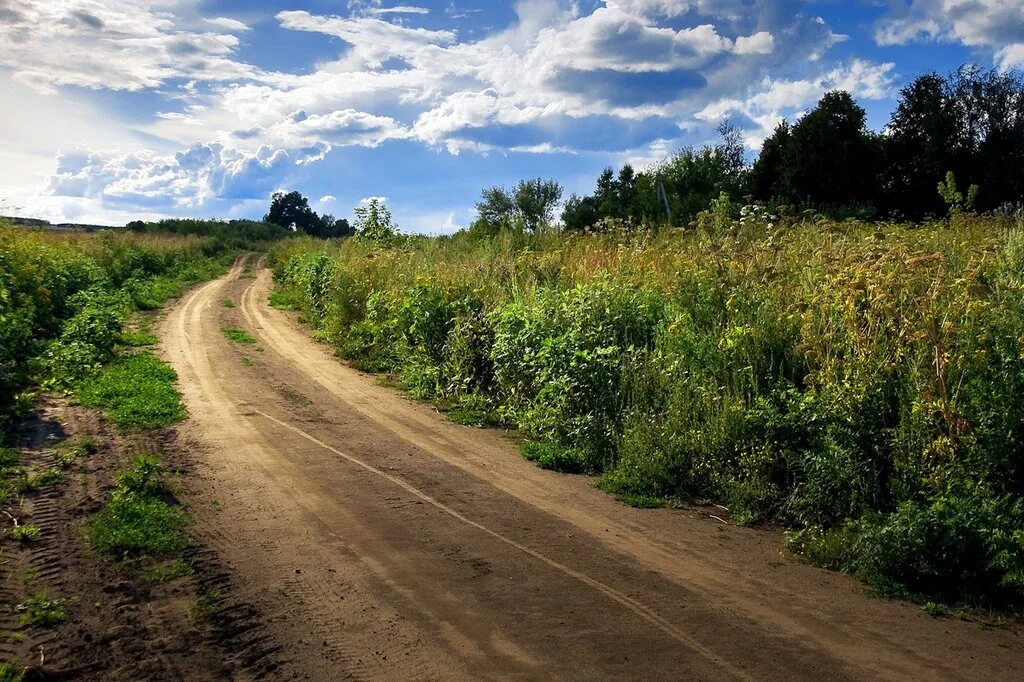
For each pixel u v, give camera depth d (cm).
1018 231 945
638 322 1006
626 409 860
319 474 748
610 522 657
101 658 423
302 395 1126
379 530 608
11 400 951
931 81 3309
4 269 1454
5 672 402
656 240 1377
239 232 8556
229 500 666
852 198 3212
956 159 3145
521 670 409
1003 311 666
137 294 2283
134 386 1055
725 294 931
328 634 447
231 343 1569
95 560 541
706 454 757
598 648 432
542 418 919
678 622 466
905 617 488
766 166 3531
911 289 736
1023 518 567
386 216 2248
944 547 527
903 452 643
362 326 1541
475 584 514
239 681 403
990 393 611
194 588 504
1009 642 456
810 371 768
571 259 1430
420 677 403
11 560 539
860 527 591
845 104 3322
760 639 448
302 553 560
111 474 720
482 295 1334
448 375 1171
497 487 743
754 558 588
